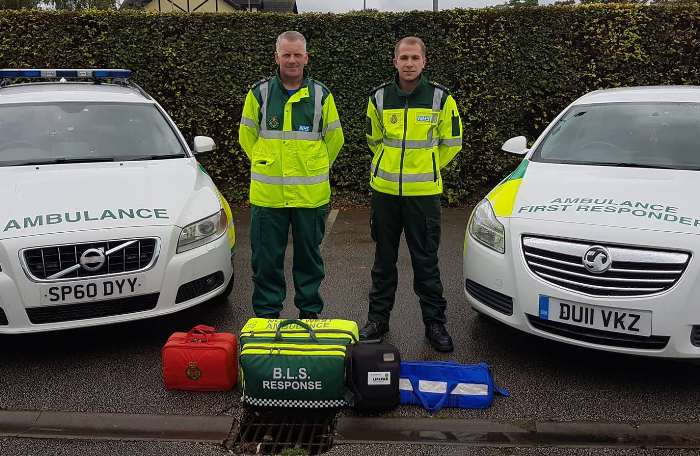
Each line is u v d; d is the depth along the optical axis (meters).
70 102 4.77
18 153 4.23
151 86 7.74
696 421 2.85
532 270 3.21
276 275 3.68
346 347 2.93
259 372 2.85
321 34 7.68
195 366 3.12
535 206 3.40
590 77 7.61
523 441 2.72
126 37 7.60
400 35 7.66
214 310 4.33
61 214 3.43
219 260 3.84
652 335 2.92
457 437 2.76
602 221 3.11
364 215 7.75
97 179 3.88
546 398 3.09
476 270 3.50
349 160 8.09
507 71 7.66
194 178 4.20
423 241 3.64
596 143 4.13
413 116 3.48
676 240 2.92
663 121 4.18
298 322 3.12
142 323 4.09
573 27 7.50
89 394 3.13
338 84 7.81
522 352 3.64
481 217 3.62
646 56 7.48
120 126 4.68
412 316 4.23
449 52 7.66
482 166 8.02
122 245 3.38
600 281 3.00
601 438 2.74
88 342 3.79
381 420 2.90
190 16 7.62
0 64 7.49
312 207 3.56
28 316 3.26
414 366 3.09
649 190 3.39
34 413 2.93
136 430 2.84
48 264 3.27
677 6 7.41
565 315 3.07
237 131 7.98
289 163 3.48
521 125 7.91
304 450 2.66
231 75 7.78
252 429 2.90
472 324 4.09
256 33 7.68
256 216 3.58
